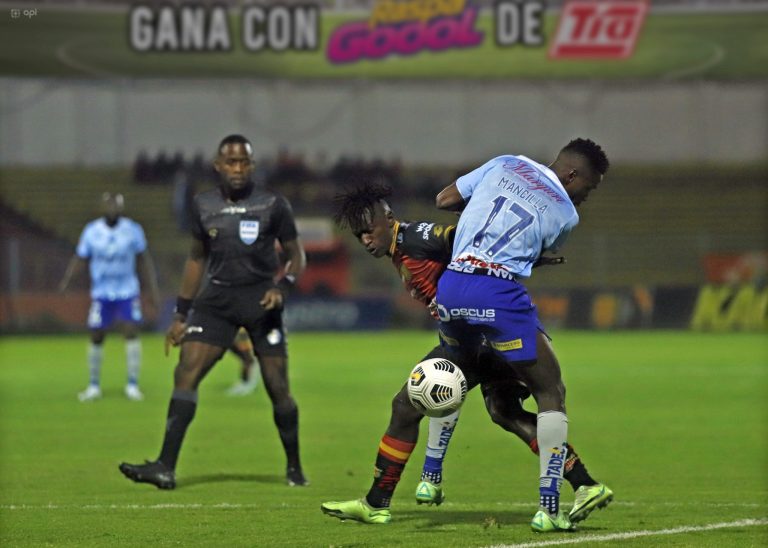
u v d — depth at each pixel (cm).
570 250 13775
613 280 13625
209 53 11875
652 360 8544
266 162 14375
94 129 15688
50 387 6706
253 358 6053
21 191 14525
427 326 12562
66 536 2488
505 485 3284
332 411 5419
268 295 3180
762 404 5662
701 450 4050
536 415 2697
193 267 3250
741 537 2445
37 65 11619
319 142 16250
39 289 11744
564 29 12162
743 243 14188
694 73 12238
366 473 3538
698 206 15300
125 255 6031
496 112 16538
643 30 12188
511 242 2478
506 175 2534
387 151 16412
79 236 14088
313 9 11994
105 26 11738
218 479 3403
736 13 12162
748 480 3369
